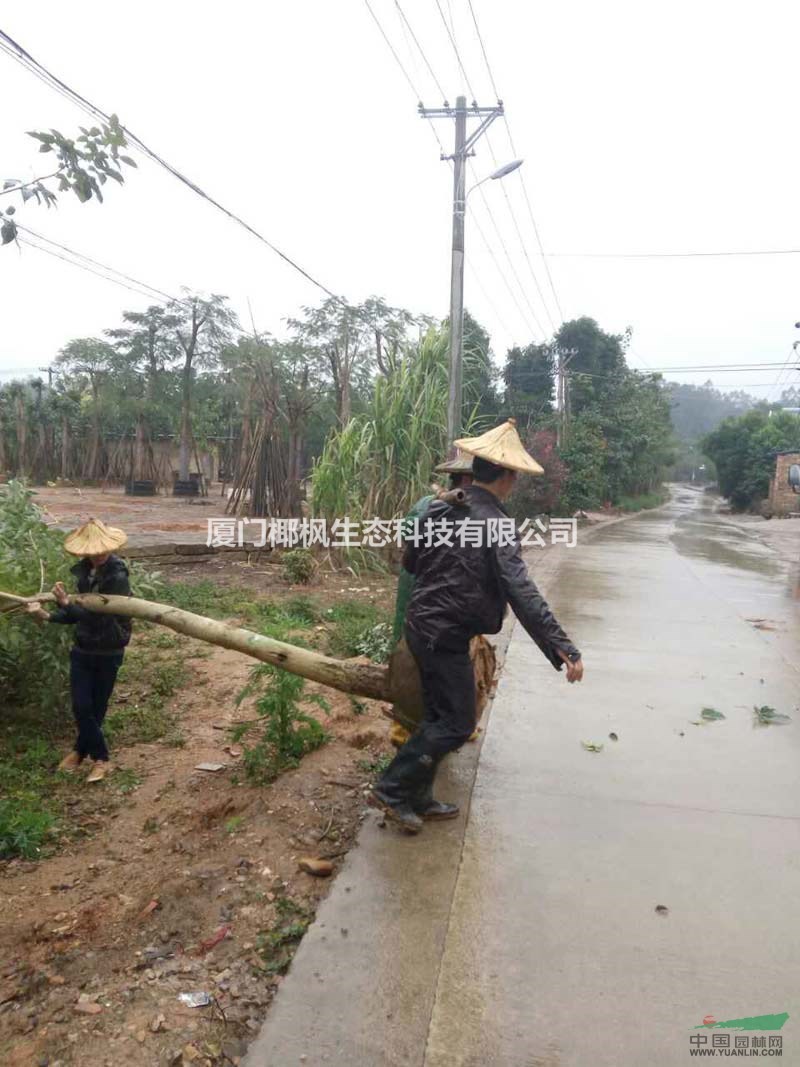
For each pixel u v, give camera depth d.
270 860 3.50
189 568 11.49
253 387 18.17
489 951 2.78
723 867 3.39
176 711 5.55
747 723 5.29
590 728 5.09
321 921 2.93
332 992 2.56
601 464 28.91
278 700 4.49
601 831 3.69
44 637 4.93
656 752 4.71
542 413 32.03
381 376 11.90
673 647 7.52
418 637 3.46
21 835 3.69
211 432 38.28
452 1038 2.38
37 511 5.42
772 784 4.29
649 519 36.69
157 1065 2.35
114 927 3.09
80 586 4.62
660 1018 2.47
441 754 3.52
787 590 11.98
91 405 36.28
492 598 3.44
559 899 3.11
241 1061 2.28
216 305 35.25
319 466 12.12
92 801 4.22
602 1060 2.30
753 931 2.94
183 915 3.13
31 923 3.12
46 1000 2.66
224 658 6.80
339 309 30.91
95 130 3.79
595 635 7.95
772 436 44.28
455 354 13.40
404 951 2.77
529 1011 2.49
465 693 3.50
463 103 14.26
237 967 2.79
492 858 3.41
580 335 38.34
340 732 5.02
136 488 29.52
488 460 3.48
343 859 3.43
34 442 34.34
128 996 2.66
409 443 11.68
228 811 4.04
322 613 8.80
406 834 3.60
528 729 5.03
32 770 4.55
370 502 11.83
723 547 20.52
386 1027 2.41
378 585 11.01
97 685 4.59
